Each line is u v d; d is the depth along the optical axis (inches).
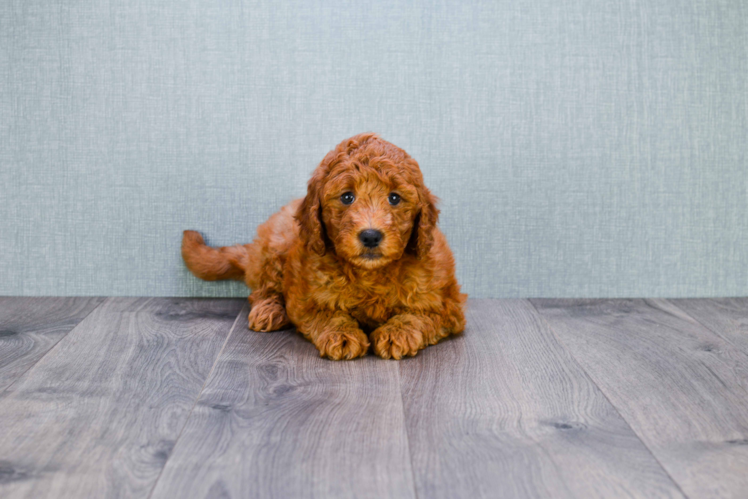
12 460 56.8
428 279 89.1
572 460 57.5
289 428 63.4
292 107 111.3
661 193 114.3
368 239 78.2
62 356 83.9
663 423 65.1
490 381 76.3
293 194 113.4
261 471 55.2
